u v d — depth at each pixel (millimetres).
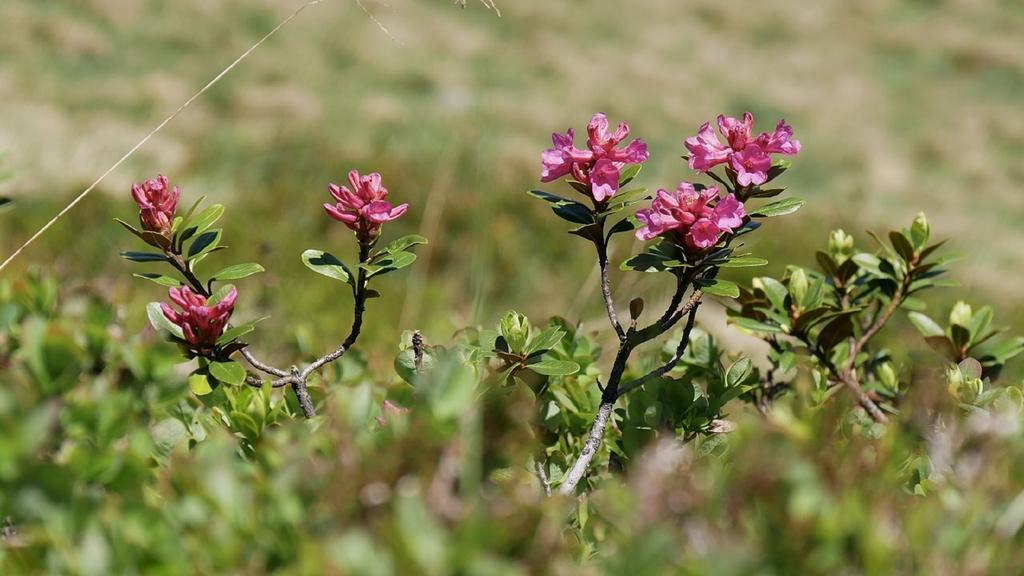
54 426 1062
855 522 1014
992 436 1079
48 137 4551
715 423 1214
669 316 1188
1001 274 4727
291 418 1207
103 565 998
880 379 1329
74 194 3445
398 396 1207
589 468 1222
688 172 5836
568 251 3736
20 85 5664
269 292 2514
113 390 1094
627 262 1183
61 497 1013
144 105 5691
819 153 6883
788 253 3975
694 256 1179
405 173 4359
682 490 1023
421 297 2908
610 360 1495
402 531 976
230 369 1172
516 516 1002
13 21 6715
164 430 1112
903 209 6043
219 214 1223
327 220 3861
